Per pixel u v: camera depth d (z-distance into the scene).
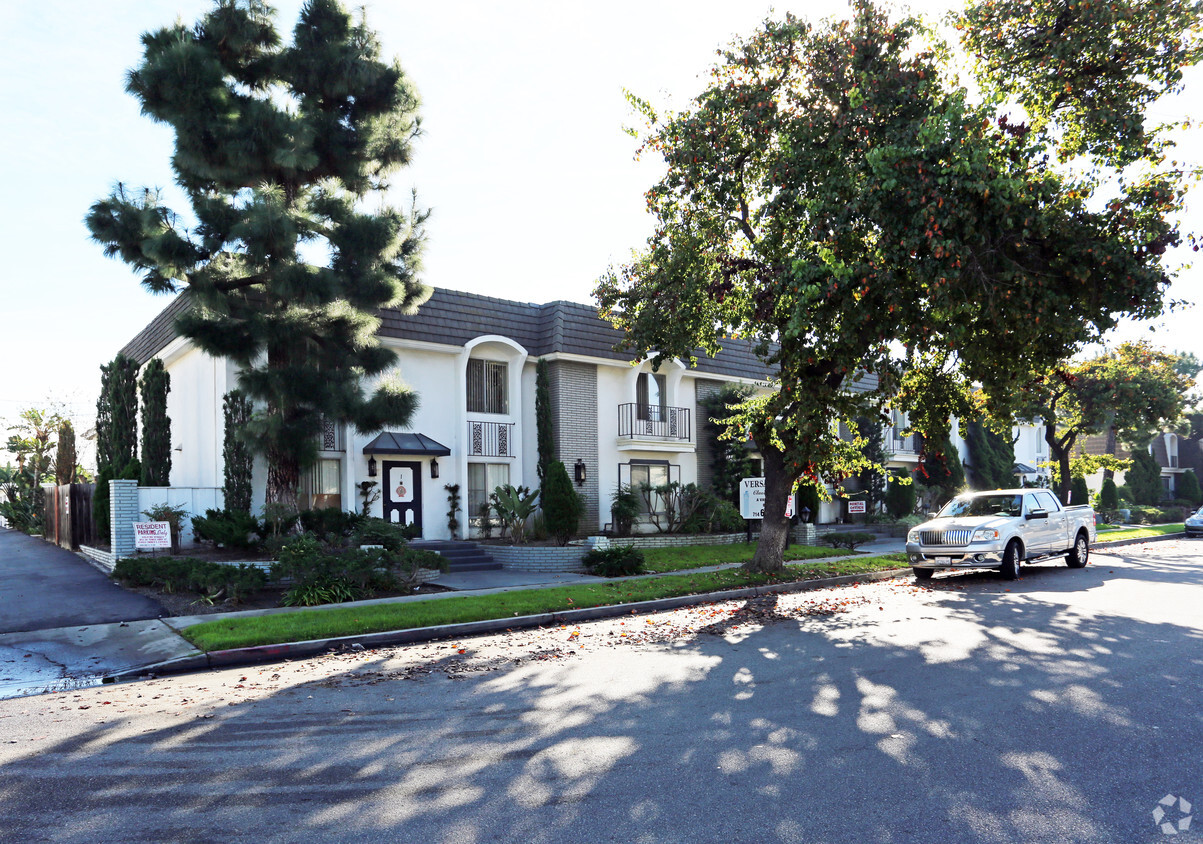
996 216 10.59
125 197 14.12
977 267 10.55
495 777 4.84
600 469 23.09
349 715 6.41
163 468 17.69
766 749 5.27
